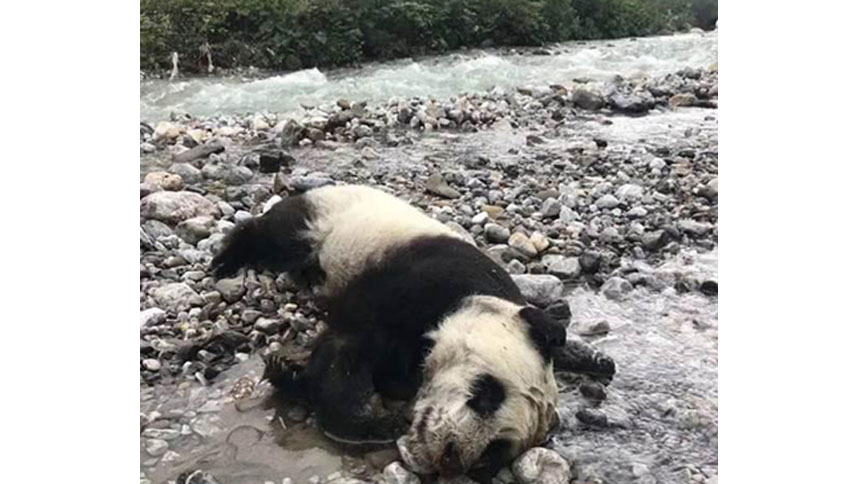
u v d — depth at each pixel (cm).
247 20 1555
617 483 378
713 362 489
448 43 1834
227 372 458
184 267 570
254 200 718
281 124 997
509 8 1941
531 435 373
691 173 848
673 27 2531
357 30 1620
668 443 411
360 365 418
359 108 1097
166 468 380
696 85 1328
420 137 1002
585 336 518
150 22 1449
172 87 1298
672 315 548
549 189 783
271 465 385
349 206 528
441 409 364
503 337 381
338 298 469
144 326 486
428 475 371
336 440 404
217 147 868
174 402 430
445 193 756
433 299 420
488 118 1096
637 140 1003
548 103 1206
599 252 621
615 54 1858
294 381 430
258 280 552
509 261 602
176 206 649
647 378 470
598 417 422
